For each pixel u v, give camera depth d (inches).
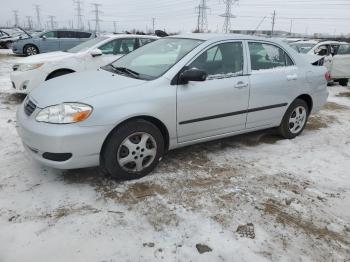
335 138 211.5
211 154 174.4
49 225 110.5
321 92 210.8
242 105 169.5
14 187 132.2
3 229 107.5
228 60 165.3
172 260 98.0
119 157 136.3
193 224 114.5
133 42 317.1
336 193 140.9
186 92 147.7
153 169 150.1
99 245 102.4
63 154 125.5
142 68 159.3
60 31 663.8
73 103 126.6
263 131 216.1
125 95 134.0
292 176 154.0
